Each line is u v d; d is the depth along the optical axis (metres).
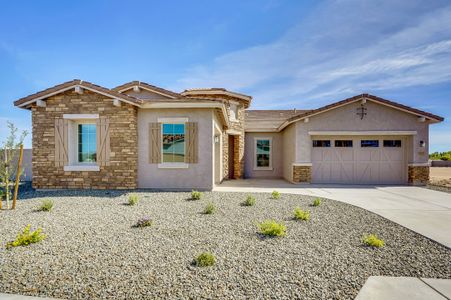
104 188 10.27
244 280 3.22
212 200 8.36
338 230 5.34
